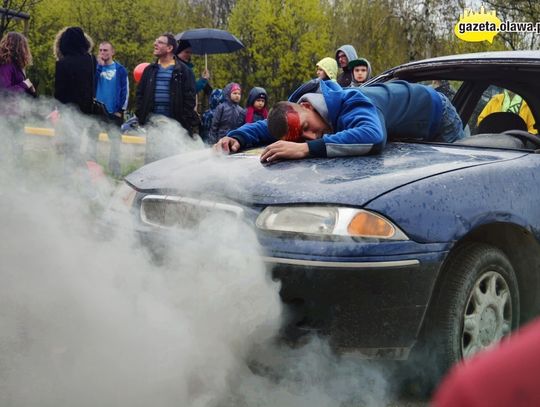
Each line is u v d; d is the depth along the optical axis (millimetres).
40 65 28625
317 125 3193
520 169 2889
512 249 2951
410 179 2615
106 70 8219
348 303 2422
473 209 2625
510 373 503
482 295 2729
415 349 2656
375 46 24516
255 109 8906
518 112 3805
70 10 30375
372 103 3166
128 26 31484
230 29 32594
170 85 7238
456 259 2666
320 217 2506
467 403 503
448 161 2883
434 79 4016
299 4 32031
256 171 2895
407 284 2453
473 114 3998
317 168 2848
